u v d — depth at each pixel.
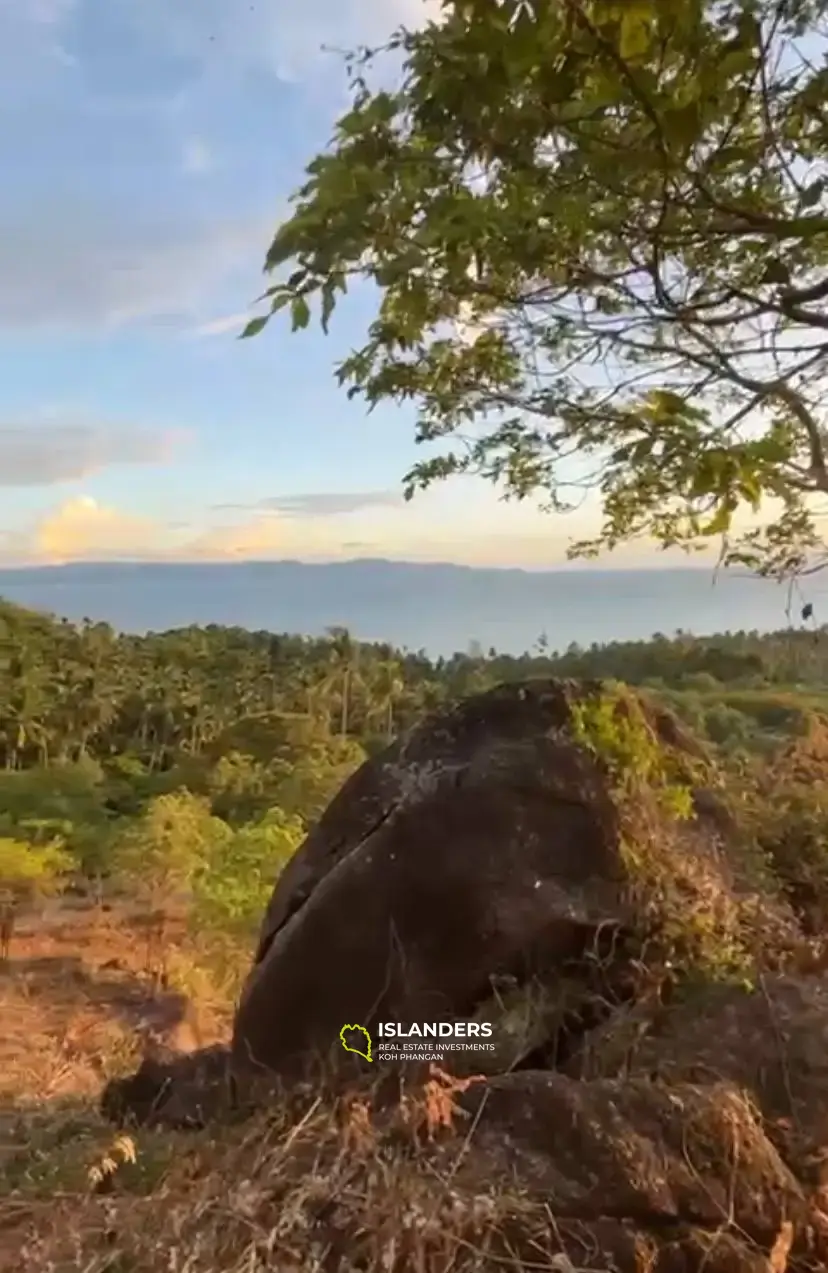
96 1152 2.65
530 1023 2.55
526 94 1.61
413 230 1.74
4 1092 5.49
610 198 1.74
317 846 3.20
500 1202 1.84
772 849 3.24
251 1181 2.09
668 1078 2.16
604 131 1.64
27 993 13.27
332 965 2.80
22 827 31.16
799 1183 1.95
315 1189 1.99
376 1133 2.13
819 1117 2.08
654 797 2.94
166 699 51.06
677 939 2.60
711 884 2.80
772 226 1.65
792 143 1.70
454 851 2.76
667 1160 1.91
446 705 3.17
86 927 19.42
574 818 2.76
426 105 1.65
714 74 1.51
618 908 2.66
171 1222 2.07
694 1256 1.78
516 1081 2.11
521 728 2.95
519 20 1.49
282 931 2.98
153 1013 10.85
